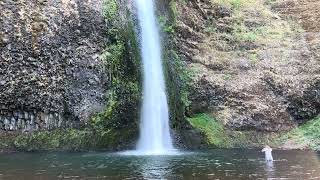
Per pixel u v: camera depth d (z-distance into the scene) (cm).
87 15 1909
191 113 2289
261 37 2686
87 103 1841
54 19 1864
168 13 2486
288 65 2498
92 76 1864
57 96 1828
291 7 2970
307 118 2359
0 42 1762
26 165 1402
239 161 1583
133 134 1948
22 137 1770
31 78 1797
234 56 2545
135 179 1175
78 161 1509
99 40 1905
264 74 2433
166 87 2180
